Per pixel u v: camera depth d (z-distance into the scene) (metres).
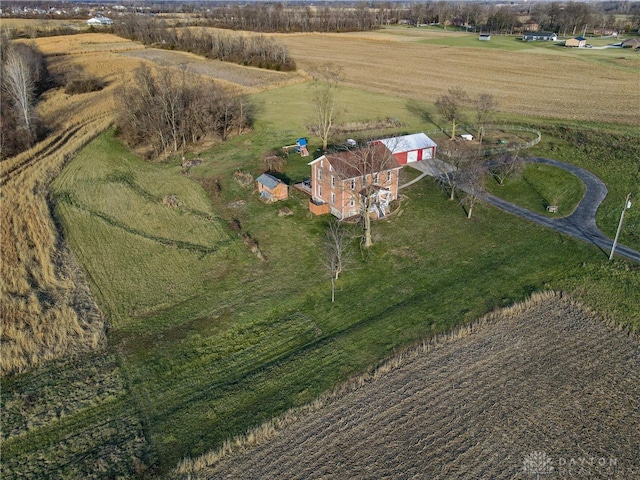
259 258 42.88
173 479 24.31
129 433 26.97
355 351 32.22
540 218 47.91
